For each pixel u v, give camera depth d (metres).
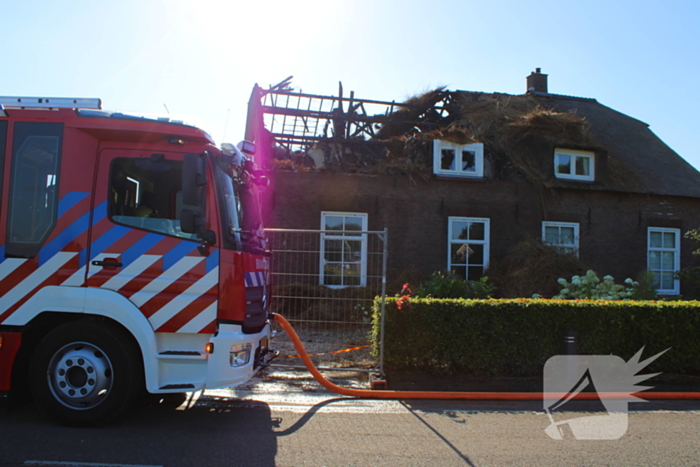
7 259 4.12
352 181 11.23
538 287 10.58
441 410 4.99
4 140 4.21
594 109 17.22
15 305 4.09
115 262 4.14
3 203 4.16
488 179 11.81
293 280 6.84
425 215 11.48
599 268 12.27
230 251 4.23
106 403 4.01
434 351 6.16
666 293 12.65
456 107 14.31
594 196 12.40
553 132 12.94
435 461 3.59
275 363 6.42
